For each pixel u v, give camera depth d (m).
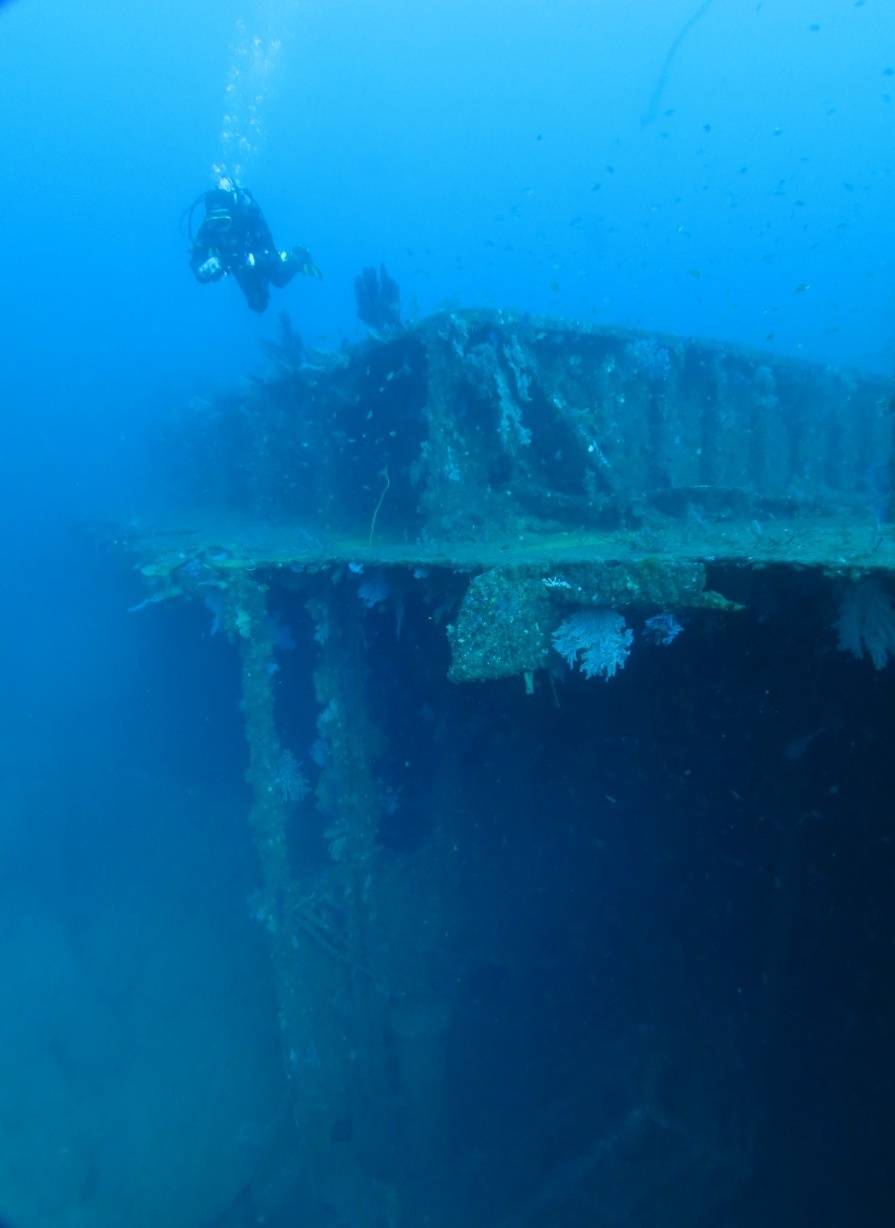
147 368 39.62
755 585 2.82
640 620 3.72
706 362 7.34
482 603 2.82
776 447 8.36
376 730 5.90
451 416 5.75
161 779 9.48
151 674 10.52
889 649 2.38
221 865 7.65
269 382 8.87
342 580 4.75
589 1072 5.00
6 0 5.31
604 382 6.54
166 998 6.38
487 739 5.33
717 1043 4.48
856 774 3.38
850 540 3.24
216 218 8.44
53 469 28.56
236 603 4.53
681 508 5.78
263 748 4.69
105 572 10.09
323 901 5.14
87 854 8.48
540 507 5.77
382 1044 5.07
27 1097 5.61
